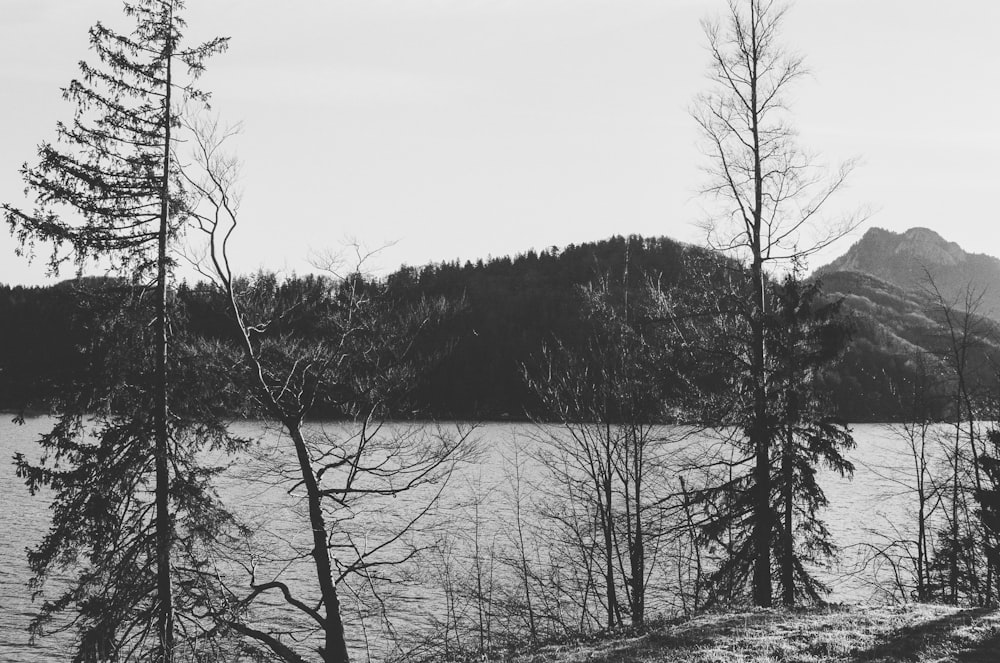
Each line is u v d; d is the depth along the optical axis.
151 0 19.58
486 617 30.02
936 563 31.16
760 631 16.14
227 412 20.67
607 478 25.33
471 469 54.22
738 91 21.92
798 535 23.80
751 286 22.08
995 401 31.98
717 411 21.92
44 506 55.22
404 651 28.16
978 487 29.97
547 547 33.44
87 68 19.03
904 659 13.31
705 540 23.00
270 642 20.86
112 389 19.41
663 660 14.03
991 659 13.21
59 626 33.50
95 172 19.20
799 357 21.70
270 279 21.61
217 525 20.48
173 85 19.80
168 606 19.83
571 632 23.48
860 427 99.31
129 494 19.75
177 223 19.94
